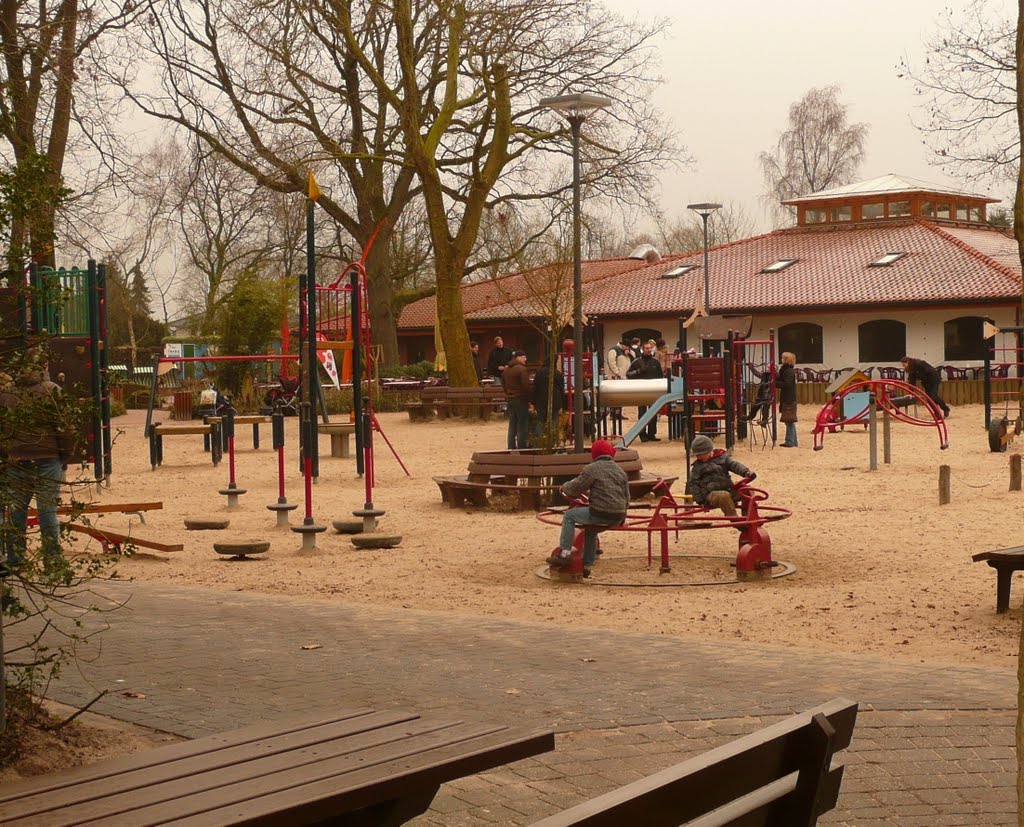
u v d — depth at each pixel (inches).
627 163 1846.7
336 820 165.8
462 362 1724.9
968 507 727.1
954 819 209.5
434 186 1718.8
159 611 405.7
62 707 268.7
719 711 274.8
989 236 2303.2
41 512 358.6
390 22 1727.4
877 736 255.6
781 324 2037.4
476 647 351.6
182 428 1049.5
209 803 142.3
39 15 1155.3
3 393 228.1
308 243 895.7
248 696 285.3
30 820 137.3
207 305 2564.0
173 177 1835.6
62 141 1168.8
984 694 292.7
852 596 470.6
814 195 2342.5
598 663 329.7
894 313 1957.4
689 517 530.6
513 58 1708.9
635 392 1145.4
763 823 147.5
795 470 962.1
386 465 1070.4
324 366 1536.7
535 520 724.0
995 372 1854.1
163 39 1561.3
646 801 125.6
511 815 209.6
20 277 223.6
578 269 798.5
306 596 475.8
